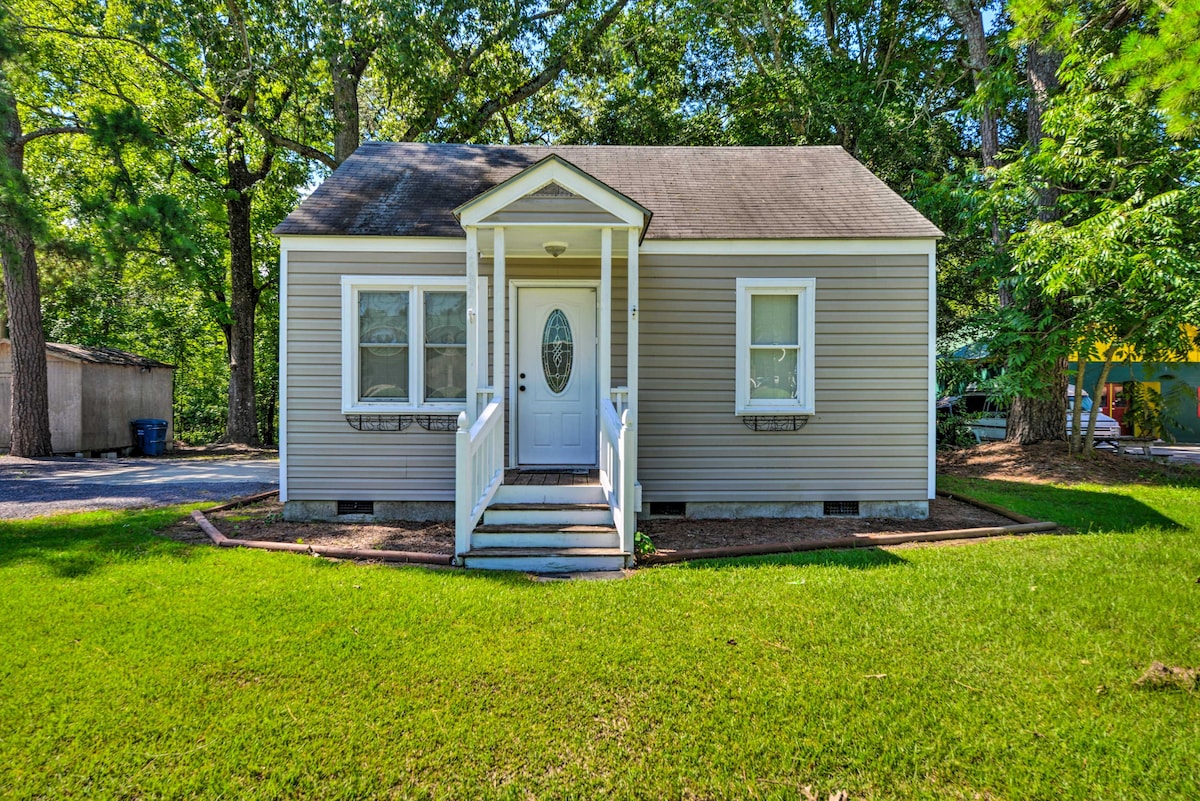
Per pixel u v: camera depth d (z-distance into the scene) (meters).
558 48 16.84
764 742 2.83
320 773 2.64
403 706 3.12
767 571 5.26
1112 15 9.52
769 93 17.95
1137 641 3.79
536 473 7.25
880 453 7.54
